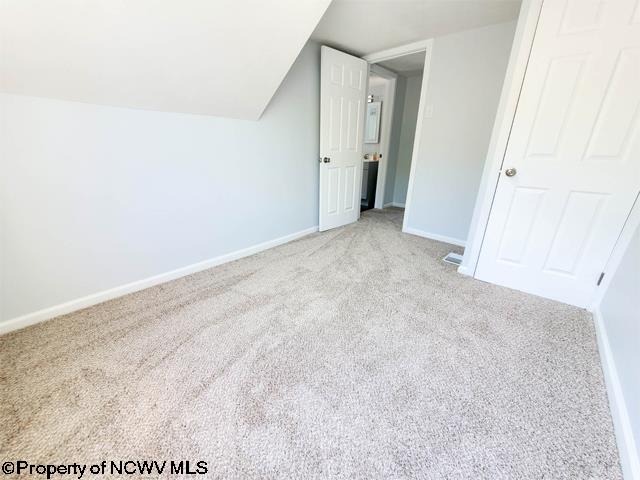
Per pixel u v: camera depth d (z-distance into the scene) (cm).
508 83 176
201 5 130
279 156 261
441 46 261
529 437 100
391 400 114
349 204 357
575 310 176
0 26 107
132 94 157
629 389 103
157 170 184
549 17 155
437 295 193
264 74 187
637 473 83
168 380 121
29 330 149
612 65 144
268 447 96
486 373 128
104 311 168
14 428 100
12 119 131
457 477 88
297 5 151
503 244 200
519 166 182
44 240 150
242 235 250
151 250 194
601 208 160
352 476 88
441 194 297
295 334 152
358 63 298
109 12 117
